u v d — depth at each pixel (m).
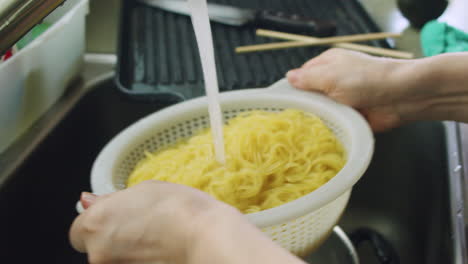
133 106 0.91
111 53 0.98
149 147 0.63
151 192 0.34
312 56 0.93
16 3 0.49
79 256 0.77
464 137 0.71
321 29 0.97
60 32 0.73
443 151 0.70
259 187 0.55
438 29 0.92
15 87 0.66
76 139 0.82
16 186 0.66
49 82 0.75
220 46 0.97
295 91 0.67
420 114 0.67
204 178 0.56
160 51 0.95
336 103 0.64
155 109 0.92
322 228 0.53
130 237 0.32
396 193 0.81
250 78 0.86
